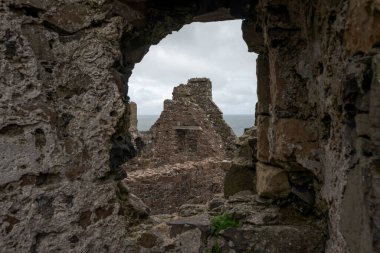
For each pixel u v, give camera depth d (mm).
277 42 2828
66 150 2354
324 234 2652
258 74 3227
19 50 2205
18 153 2188
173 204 9844
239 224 2881
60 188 2330
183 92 15273
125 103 2684
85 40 2453
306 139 2754
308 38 2662
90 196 2449
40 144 2264
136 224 2764
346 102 1852
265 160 3094
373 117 1567
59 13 2367
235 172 3551
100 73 2492
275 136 2844
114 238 2555
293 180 2898
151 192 9172
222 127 15062
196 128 13172
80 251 2402
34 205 2240
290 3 2717
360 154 1711
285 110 2812
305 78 2762
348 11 1864
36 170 2246
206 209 3393
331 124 2322
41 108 2268
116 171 2639
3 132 2145
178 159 13664
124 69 2951
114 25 2541
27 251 2217
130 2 2643
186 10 3037
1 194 2135
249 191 3453
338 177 2164
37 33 2285
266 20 2863
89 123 2445
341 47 2020
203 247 2797
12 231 2168
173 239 2752
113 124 2523
